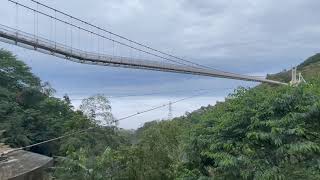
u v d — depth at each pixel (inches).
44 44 2463.1
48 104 2714.1
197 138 739.4
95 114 2367.1
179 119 1336.1
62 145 2138.3
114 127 2273.6
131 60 2682.1
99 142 2135.8
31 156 982.4
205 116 763.4
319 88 610.2
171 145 1170.6
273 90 631.8
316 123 580.4
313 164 560.1
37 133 2443.4
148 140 1188.5
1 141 1214.9
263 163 579.2
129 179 1154.7
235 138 624.4
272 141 576.7
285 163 581.0
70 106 2819.9
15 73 2871.6
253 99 624.7
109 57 2628.0
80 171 1142.3
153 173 1135.0
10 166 888.3
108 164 1168.8
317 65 2763.3
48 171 1070.4
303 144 543.8
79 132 1913.1
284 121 563.2
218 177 660.1
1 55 2883.9
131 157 1166.3
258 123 583.2
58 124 2470.5
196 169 741.9
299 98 590.2
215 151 642.8
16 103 2578.7
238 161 588.7
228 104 689.0
